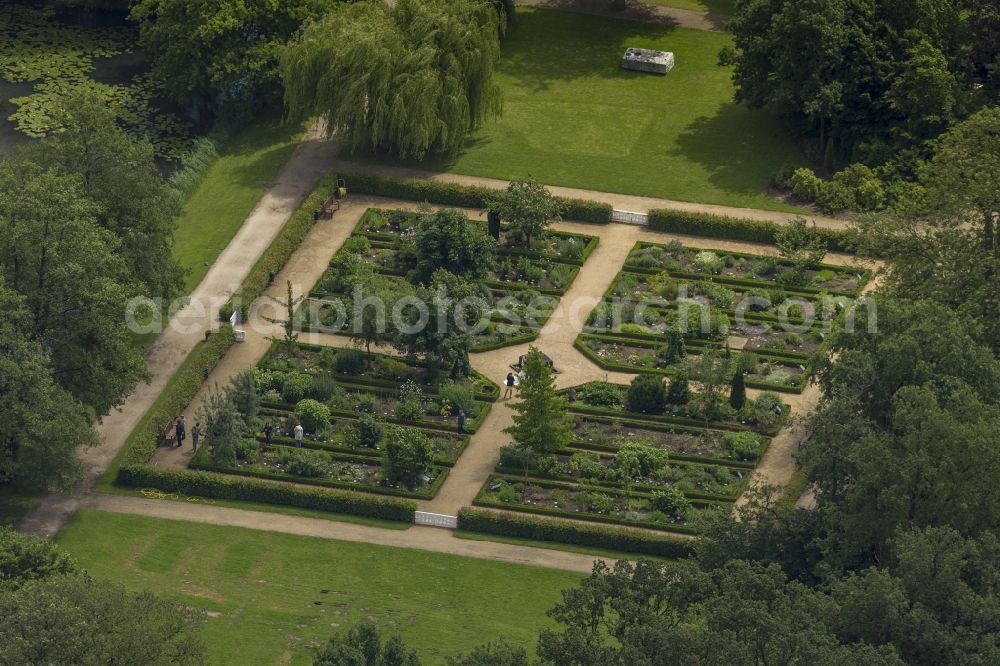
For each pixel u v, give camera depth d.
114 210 162.00
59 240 147.50
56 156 159.88
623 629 112.12
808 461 131.25
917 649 110.88
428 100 190.38
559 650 109.31
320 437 159.38
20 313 142.62
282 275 180.62
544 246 182.88
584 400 163.88
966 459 119.19
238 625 134.88
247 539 148.00
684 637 105.56
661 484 154.38
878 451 121.81
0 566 127.94
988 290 145.88
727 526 129.88
